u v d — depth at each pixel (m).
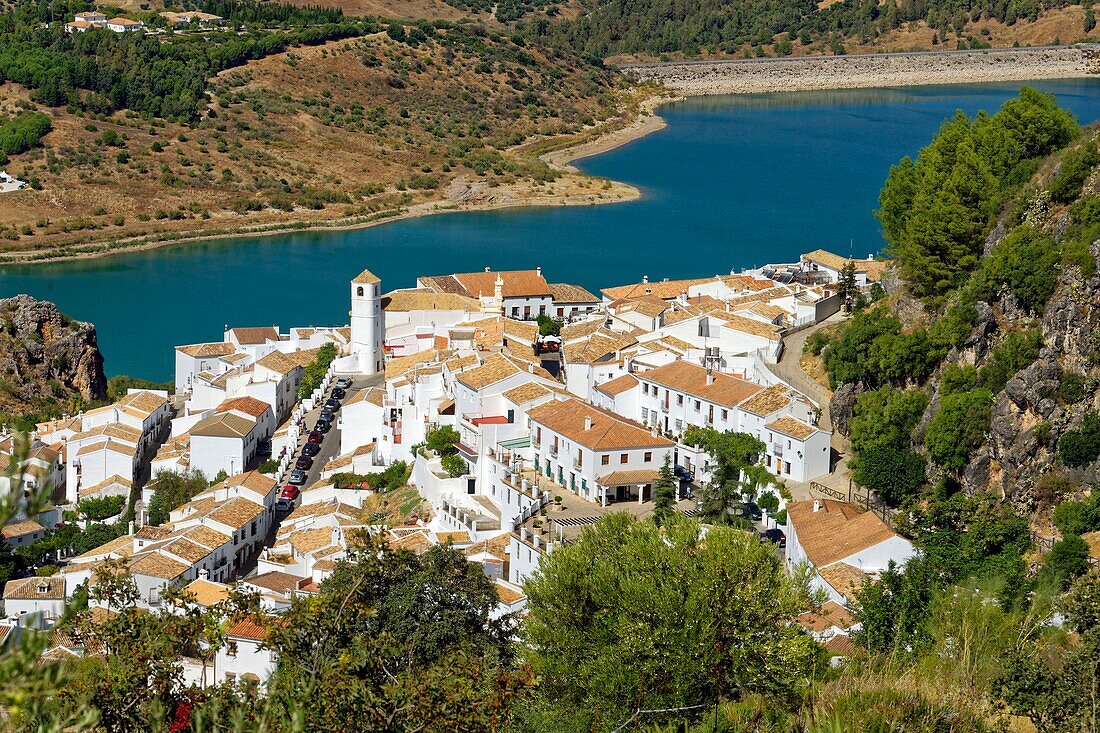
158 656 51.50
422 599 76.31
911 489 120.88
